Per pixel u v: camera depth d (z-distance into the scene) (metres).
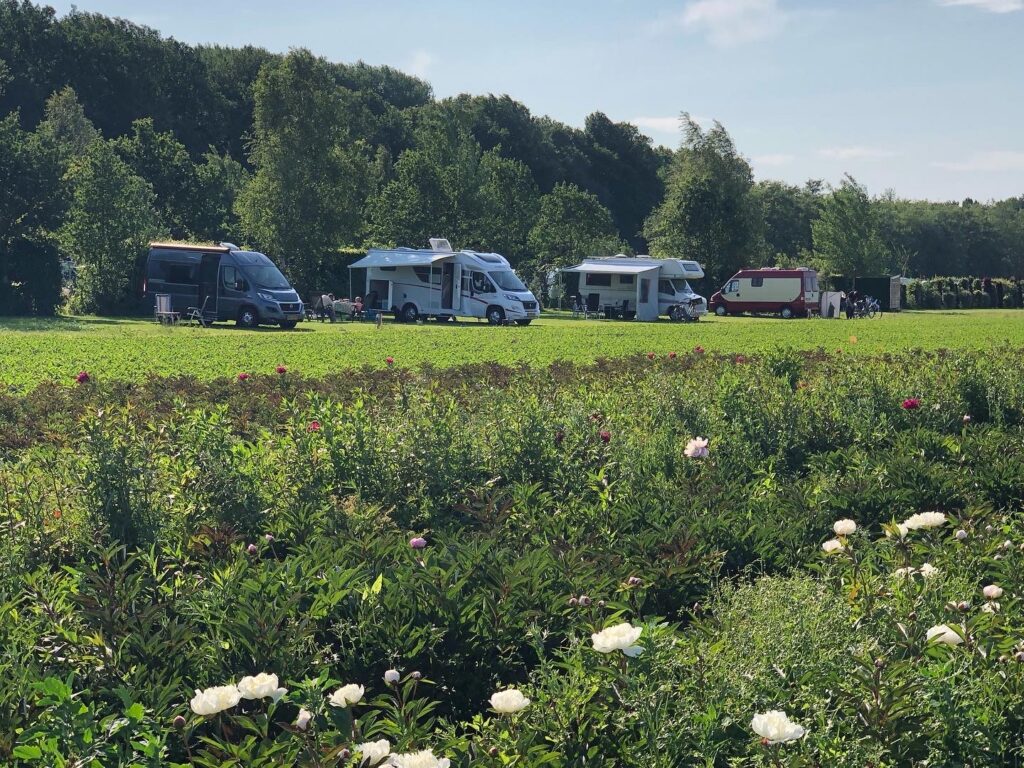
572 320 55.16
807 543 8.38
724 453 11.21
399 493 9.52
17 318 43.19
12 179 44.47
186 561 6.81
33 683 4.27
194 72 108.88
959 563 6.88
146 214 48.97
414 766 3.50
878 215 91.38
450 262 48.75
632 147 143.62
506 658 5.79
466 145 84.44
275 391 16.94
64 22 104.81
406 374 19.47
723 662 4.88
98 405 14.70
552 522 8.26
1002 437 11.88
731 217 78.31
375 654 5.63
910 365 18.19
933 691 4.56
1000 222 165.38
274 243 58.78
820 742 4.23
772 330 44.06
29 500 8.22
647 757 4.22
